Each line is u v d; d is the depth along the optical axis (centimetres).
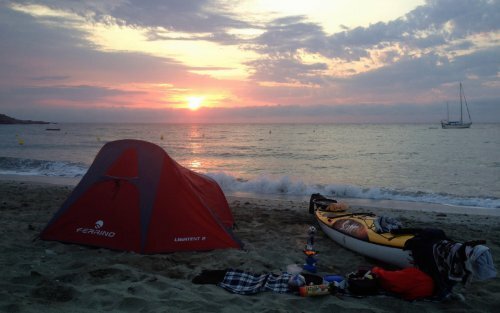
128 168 693
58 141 5375
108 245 640
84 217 671
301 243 753
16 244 651
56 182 1712
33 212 927
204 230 676
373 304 473
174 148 4175
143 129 12188
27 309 395
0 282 475
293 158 3152
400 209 1238
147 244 632
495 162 2803
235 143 5106
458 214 1158
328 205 915
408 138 6356
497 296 514
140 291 465
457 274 470
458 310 461
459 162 2822
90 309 415
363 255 679
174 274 552
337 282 515
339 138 6469
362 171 2352
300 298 475
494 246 775
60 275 515
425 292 484
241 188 1680
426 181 1977
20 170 2136
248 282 524
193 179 841
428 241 512
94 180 693
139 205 659
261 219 968
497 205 1352
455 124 11456
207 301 448
